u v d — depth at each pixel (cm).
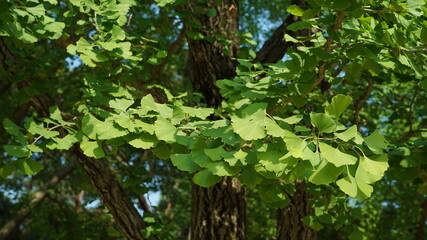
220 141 237
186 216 1172
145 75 479
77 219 902
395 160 361
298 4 513
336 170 199
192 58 523
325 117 204
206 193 496
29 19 312
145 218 494
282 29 519
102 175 500
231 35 519
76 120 362
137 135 251
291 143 199
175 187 1158
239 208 498
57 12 350
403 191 986
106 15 329
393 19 273
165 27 568
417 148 351
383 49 291
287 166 211
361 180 200
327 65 294
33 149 273
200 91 522
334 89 591
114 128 248
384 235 992
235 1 538
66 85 856
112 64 388
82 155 494
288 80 317
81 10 348
